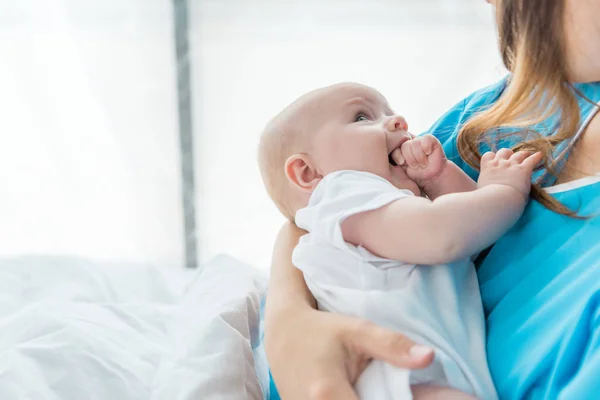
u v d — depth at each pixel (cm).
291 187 82
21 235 225
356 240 69
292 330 64
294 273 73
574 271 62
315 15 221
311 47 222
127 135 224
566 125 70
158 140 225
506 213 64
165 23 220
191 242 230
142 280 138
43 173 223
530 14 60
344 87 84
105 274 132
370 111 83
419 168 76
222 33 221
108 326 98
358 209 67
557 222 67
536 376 57
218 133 226
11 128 220
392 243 66
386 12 220
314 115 82
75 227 226
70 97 220
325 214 70
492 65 220
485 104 87
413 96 224
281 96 225
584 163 69
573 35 58
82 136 222
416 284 65
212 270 112
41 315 97
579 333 55
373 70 223
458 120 90
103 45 219
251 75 224
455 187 76
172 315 110
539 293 64
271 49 223
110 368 83
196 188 229
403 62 222
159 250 230
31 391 76
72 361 82
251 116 226
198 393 73
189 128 224
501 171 68
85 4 217
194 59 222
